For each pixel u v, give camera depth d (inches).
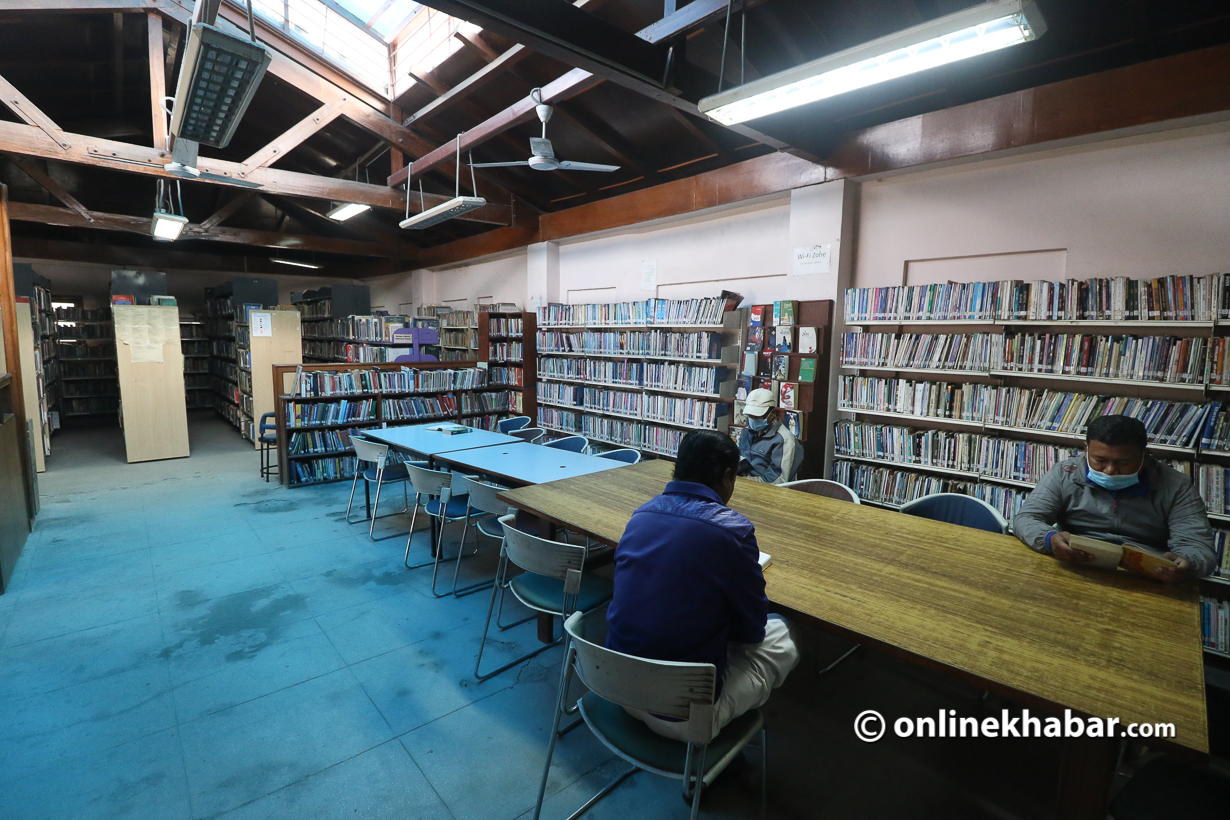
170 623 122.9
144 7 186.2
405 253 412.5
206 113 126.6
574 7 98.3
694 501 63.1
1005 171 149.2
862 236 178.4
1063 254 142.4
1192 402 120.4
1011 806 76.4
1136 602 65.7
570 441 182.9
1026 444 137.2
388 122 244.8
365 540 175.5
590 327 264.5
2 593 136.3
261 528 184.7
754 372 192.9
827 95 99.0
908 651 54.7
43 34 203.3
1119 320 123.2
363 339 347.6
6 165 302.4
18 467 165.0
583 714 65.8
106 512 199.3
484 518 136.3
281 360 311.3
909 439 156.3
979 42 80.4
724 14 110.1
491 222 279.0
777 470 148.4
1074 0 123.2
